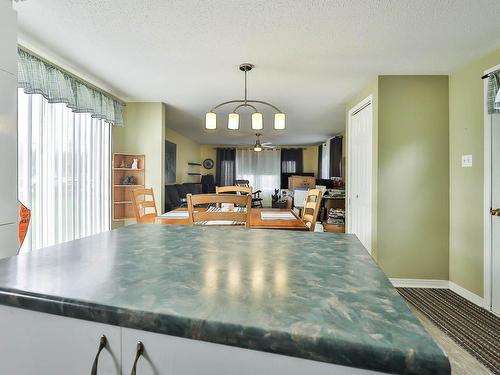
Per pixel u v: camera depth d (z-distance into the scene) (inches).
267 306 18.9
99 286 22.1
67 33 82.0
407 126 112.5
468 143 101.8
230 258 30.5
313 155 358.6
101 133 137.5
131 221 154.9
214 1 67.2
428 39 84.0
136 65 104.7
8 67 58.2
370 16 72.6
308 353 15.4
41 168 98.7
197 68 107.0
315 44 87.5
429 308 94.1
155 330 17.9
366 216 127.3
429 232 112.9
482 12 70.7
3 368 21.8
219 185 353.7
